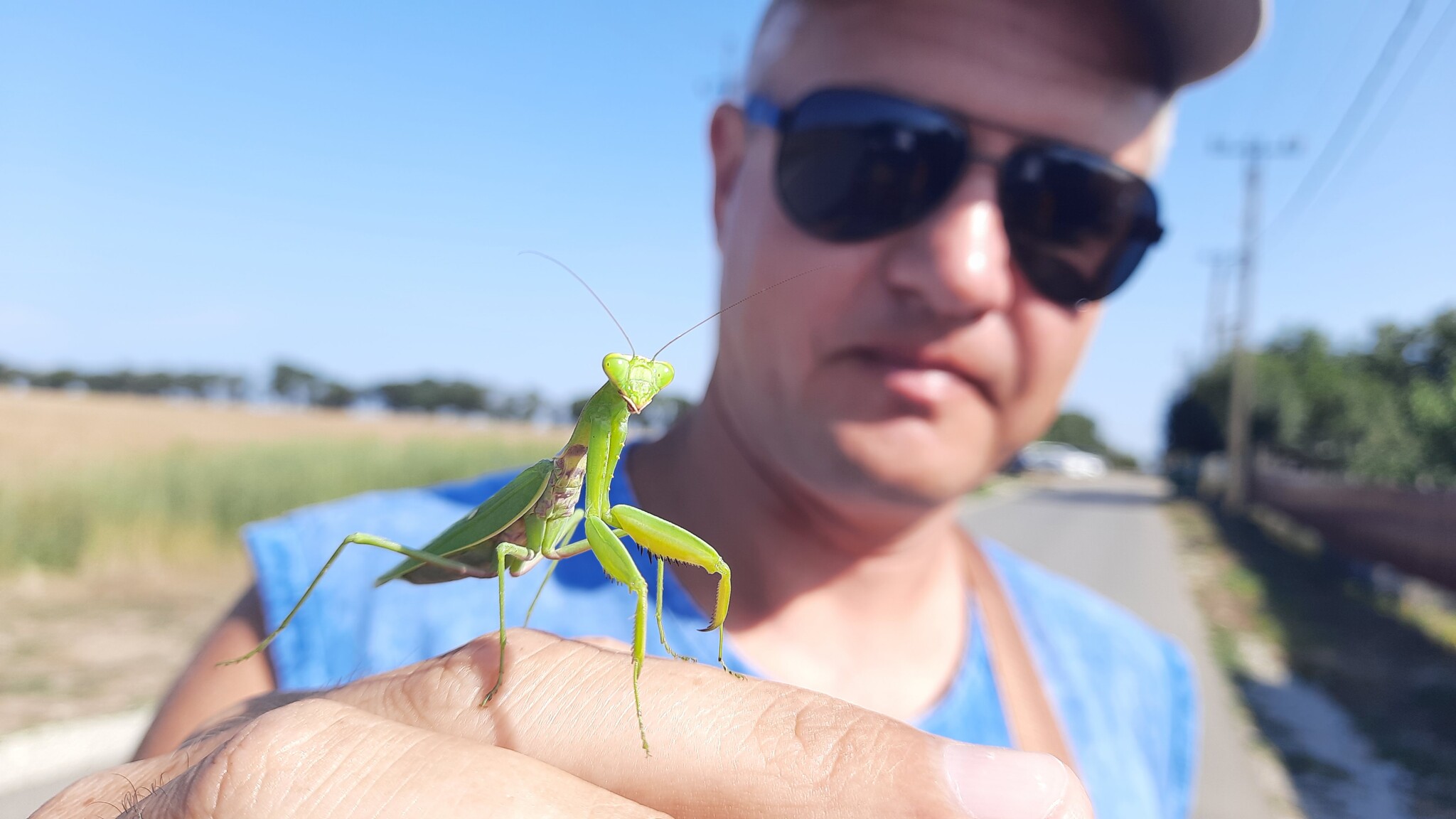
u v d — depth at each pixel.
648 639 0.27
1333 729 1.05
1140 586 2.00
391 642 0.26
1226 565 2.53
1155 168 0.35
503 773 0.15
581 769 0.16
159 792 0.16
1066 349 0.30
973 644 0.31
